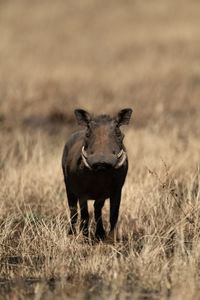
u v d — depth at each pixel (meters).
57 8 134.12
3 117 48.56
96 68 75.56
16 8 135.12
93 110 51.09
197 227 22.67
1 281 18.80
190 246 21.66
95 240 23.36
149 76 67.56
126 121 22.17
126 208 25.69
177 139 39.38
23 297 17.16
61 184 29.94
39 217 25.61
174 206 25.73
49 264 19.77
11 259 21.17
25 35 107.69
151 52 85.38
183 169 31.03
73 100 55.78
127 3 134.50
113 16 122.38
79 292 17.47
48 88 60.75
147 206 25.06
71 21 120.69
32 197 28.81
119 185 22.03
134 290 17.50
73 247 21.55
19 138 39.16
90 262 19.56
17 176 30.33
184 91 59.78
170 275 18.45
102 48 91.94
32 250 21.67
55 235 21.84
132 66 75.25
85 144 21.11
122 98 56.69
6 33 108.06
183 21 110.44
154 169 28.84
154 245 21.33
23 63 78.69
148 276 18.31
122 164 20.70
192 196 26.94
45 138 41.00
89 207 27.22
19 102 54.19
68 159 23.44
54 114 49.47
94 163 19.52
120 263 19.78
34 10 133.25
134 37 97.06
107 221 25.94
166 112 51.78
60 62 80.31
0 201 26.78
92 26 113.38
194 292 16.86
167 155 32.53
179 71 69.56
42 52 90.50
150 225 23.38
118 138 20.80
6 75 68.12
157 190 25.66
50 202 27.91
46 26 116.75
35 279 18.92
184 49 85.94
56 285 18.27
